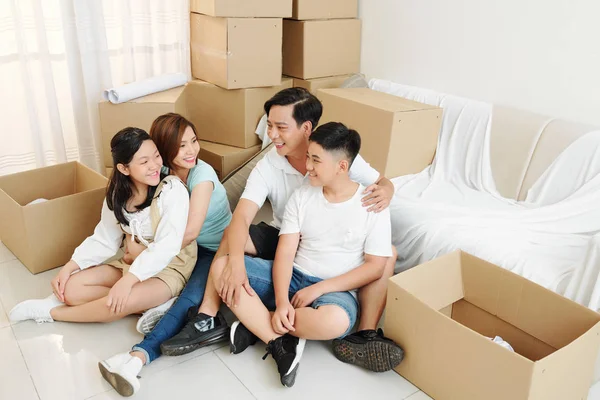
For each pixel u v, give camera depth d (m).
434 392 1.66
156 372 1.75
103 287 1.99
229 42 2.74
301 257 1.90
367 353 1.71
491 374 1.48
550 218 2.15
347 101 2.66
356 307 1.84
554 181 2.23
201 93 2.97
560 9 2.28
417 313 1.63
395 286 1.69
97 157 3.10
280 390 1.69
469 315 1.95
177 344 1.74
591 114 2.27
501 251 1.97
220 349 1.87
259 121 2.98
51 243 2.25
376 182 1.99
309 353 1.85
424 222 2.18
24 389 1.67
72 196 2.24
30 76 2.79
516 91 2.50
